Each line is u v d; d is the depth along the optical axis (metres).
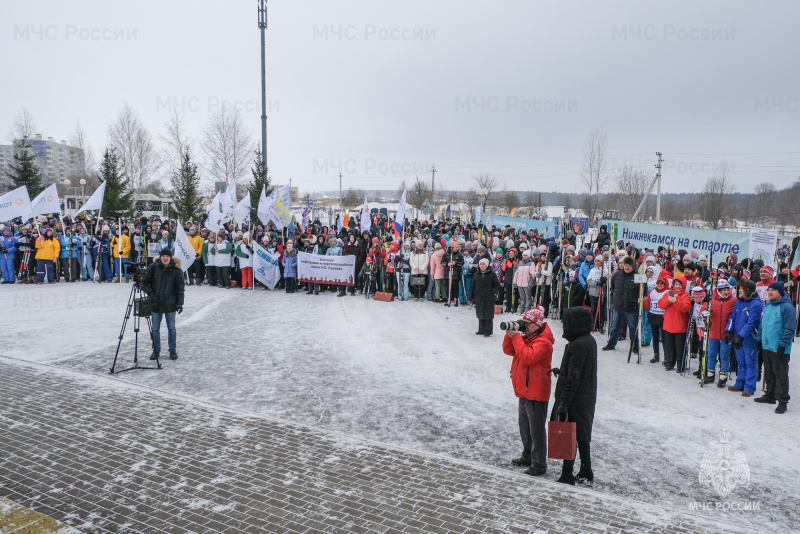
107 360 9.30
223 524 4.21
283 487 4.88
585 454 5.18
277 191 19.23
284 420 6.66
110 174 31.30
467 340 11.32
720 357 8.73
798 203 55.44
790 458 5.90
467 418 6.91
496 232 22.23
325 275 17.38
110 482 4.90
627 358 10.38
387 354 10.03
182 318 13.16
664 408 7.48
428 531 4.16
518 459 5.62
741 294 8.30
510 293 15.23
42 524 4.14
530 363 5.25
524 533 4.15
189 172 30.33
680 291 9.14
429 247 18.27
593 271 12.52
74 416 6.59
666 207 69.12
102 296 16.00
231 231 21.66
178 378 8.39
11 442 5.77
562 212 47.91
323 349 10.32
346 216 24.17
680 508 4.77
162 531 4.09
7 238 18.55
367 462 5.49
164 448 5.71
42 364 8.93
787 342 7.32
